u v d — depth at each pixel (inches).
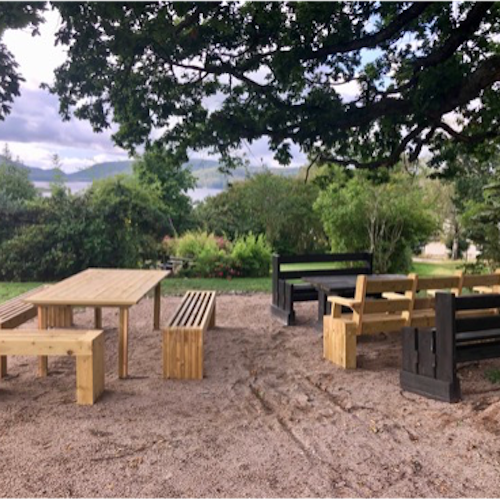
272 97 254.4
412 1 234.2
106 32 224.4
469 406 149.4
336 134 249.3
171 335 182.5
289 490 102.3
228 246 577.9
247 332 266.4
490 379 176.2
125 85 261.6
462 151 322.0
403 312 206.7
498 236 350.6
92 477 107.3
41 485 104.0
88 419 141.3
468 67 240.1
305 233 752.3
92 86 260.7
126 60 249.0
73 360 210.2
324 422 140.6
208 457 117.3
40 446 122.7
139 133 279.9
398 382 176.9
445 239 815.1
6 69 233.9
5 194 593.6
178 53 240.5
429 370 160.2
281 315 293.7
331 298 208.7
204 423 139.5
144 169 743.1
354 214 510.6
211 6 206.2
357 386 173.2
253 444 125.2
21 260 477.4
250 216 746.2
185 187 780.0
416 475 108.8
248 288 439.8
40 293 191.6
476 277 207.5
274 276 307.4
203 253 532.4
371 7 236.2
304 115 246.4
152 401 157.9
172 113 269.6
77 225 486.3
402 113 244.5
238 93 282.8
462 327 158.2
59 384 176.4
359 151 306.2
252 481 106.0
